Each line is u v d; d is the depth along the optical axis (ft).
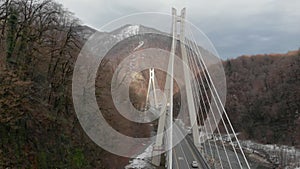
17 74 80.53
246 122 323.57
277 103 328.90
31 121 84.53
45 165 83.41
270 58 400.88
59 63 98.68
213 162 144.05
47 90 93.81
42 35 94.68
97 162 106.93
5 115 73.56
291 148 265.75
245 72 380.99
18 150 78.23
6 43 85.66
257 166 204.33
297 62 354.54
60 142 93.56
